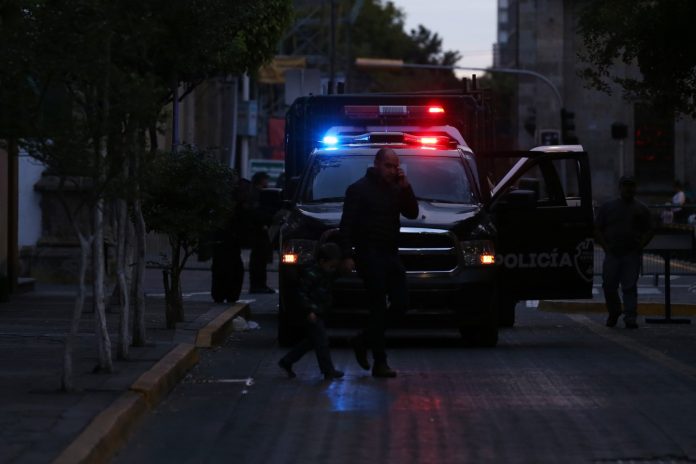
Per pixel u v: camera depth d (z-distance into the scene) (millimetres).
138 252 29094
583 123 118875
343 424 21719
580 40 119250
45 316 36969
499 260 36781
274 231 66875
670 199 117500
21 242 55688
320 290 27031
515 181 38312
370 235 27219
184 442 20312
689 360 30500
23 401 21062
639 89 42906
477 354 31781
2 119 21016
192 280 60562
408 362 30016
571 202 41531
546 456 19219
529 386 25922
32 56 21234
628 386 25938
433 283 32000
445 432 21000
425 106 43375
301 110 44344
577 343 35000
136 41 22719
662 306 47625
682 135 117375
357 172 35438
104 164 22359
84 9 21484
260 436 20797
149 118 22625
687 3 40094
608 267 40750
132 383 23125
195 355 29672
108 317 36719
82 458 16734
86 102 22266
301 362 30078
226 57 36250
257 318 43031
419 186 35000
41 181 55625
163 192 34156
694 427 21406
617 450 19594
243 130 98312
